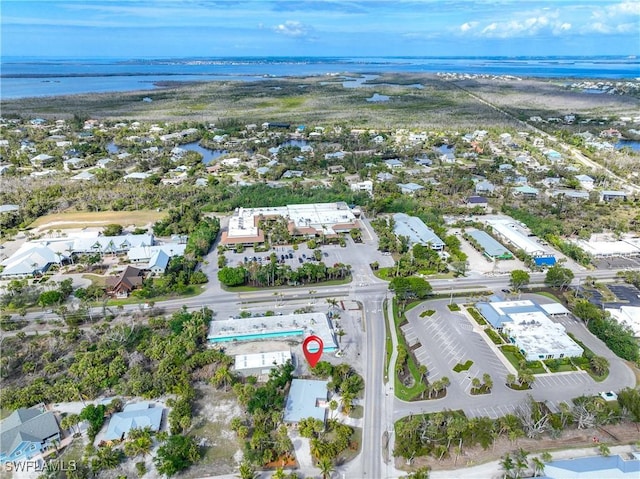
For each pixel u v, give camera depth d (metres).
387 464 91.38
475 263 180.50
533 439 97.56
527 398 108.38
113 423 98.00
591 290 160.00
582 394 110.25
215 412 104.94
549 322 135.62
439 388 109.25
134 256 179.75
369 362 122.12
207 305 151.00
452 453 93.94
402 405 106.88
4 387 112.38
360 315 144.75
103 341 126.00
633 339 125.12
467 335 134.38
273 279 163.50
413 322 141.25
